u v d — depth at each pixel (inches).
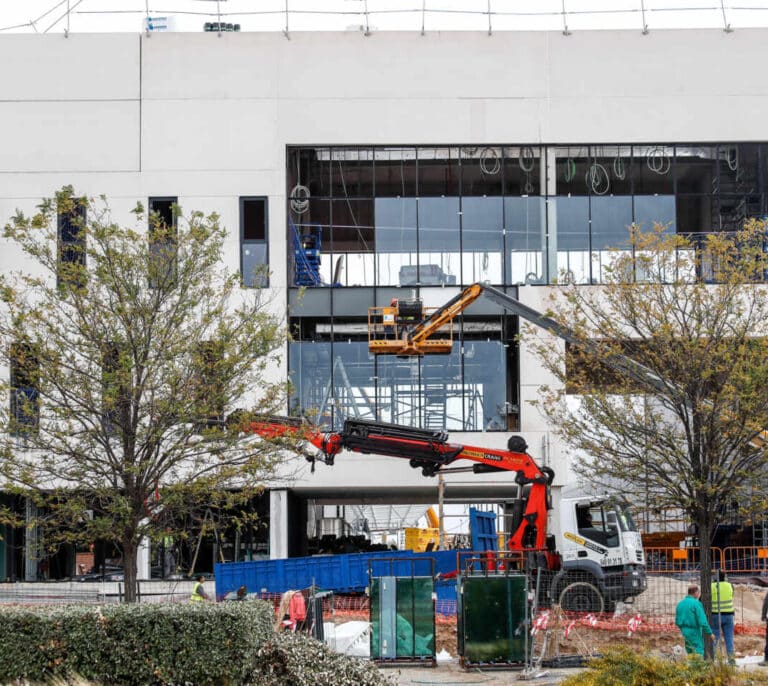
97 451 1270.9
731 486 1111.6
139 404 1173.1
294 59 2167.8
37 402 1167.0
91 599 1935.3
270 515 2069.4
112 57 2158.0
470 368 2119.8
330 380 2116.1
